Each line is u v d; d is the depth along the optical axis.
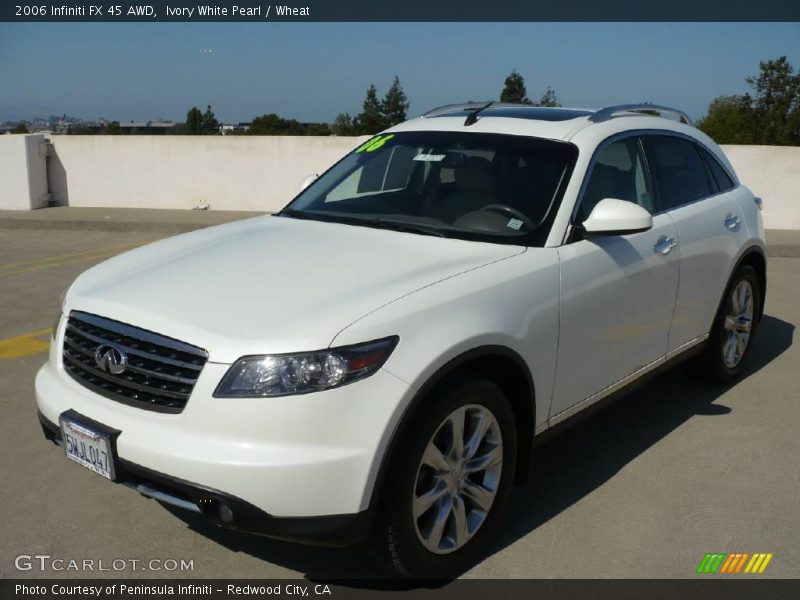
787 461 4.06
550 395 3.36
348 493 2.56
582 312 3.45
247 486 2.49
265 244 3.52
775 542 3.29
